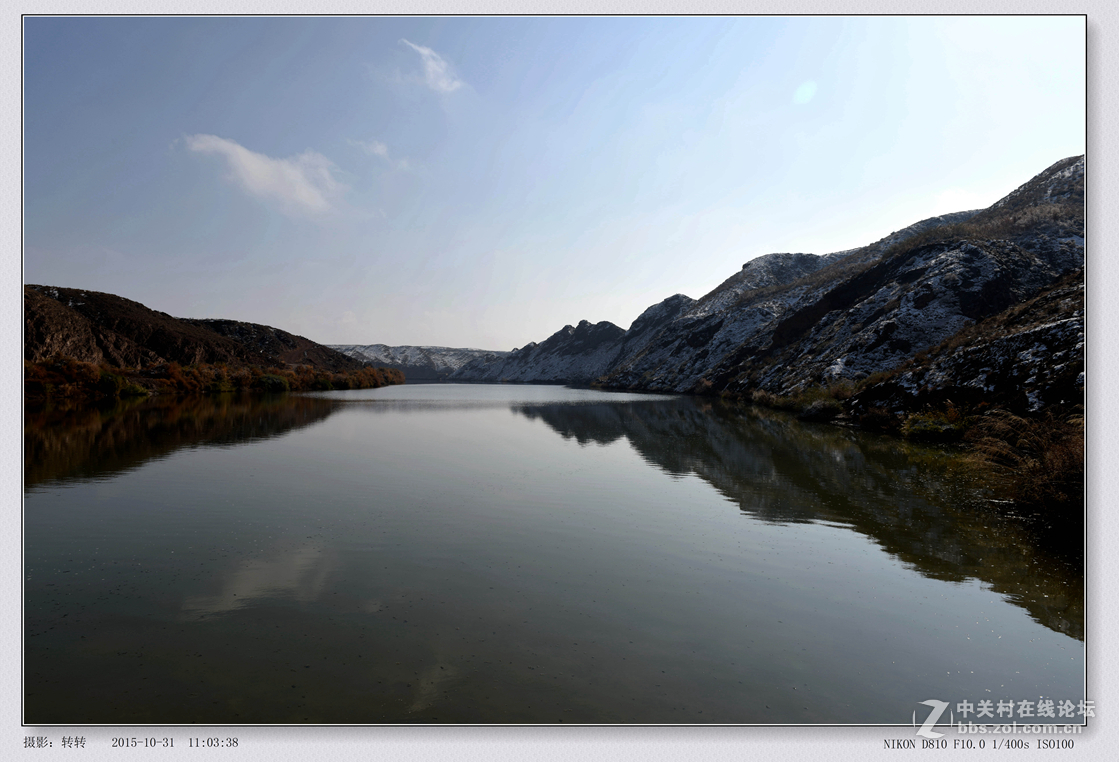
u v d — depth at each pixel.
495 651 7.09
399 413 47.91
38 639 7.34
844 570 9.96
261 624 7.78
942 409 27.03
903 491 15.98
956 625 7.95
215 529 12.30
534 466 20.53
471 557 10.57
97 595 8.75
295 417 41.81
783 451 23.77
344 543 11.38
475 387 146.88
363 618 7.98
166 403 52.56
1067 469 12.19
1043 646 7.39
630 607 8.42
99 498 14.97
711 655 7.06
